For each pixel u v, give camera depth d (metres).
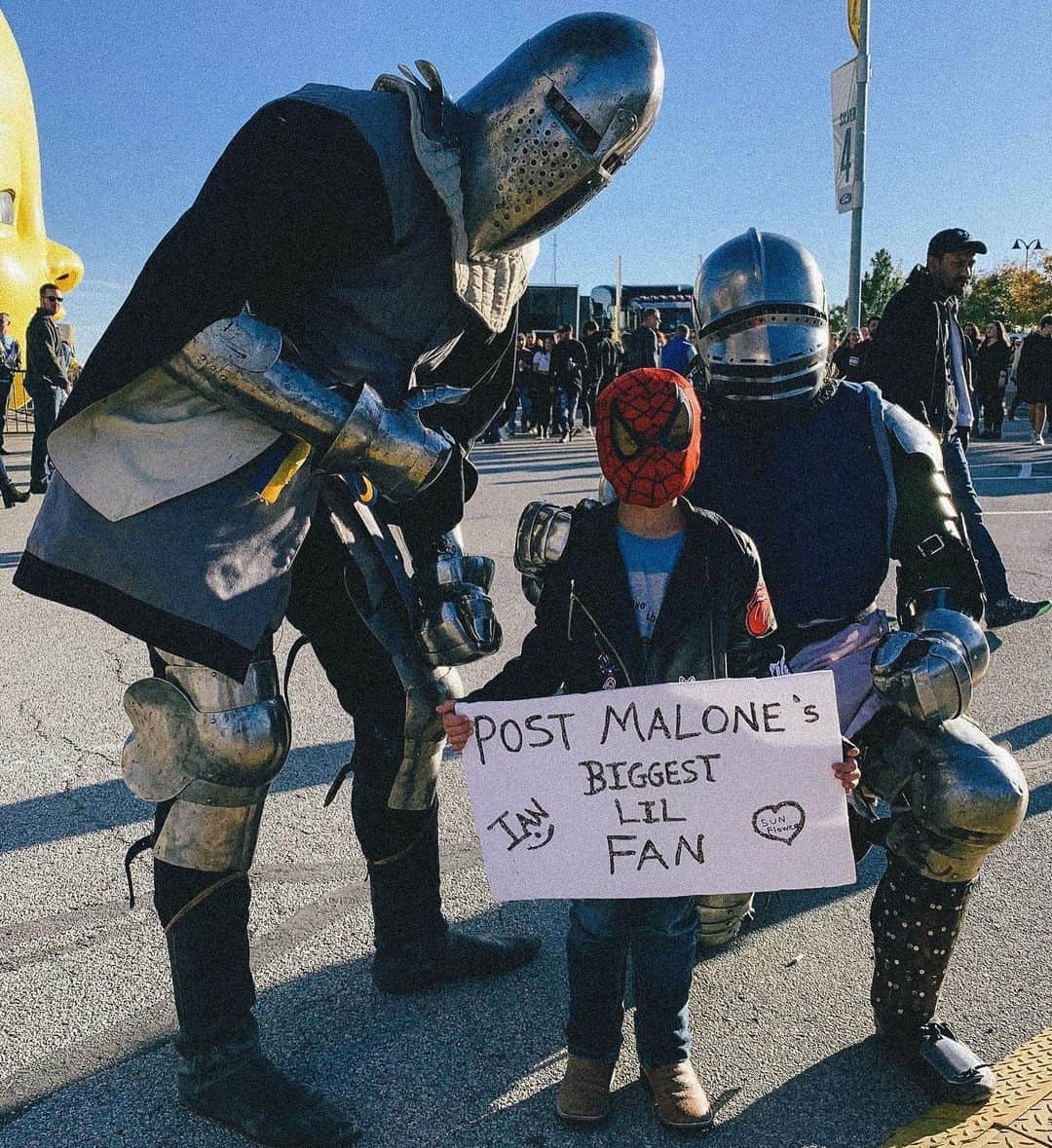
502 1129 1.94
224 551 1.78
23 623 5.48
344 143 1.70
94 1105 1.99
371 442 1.78
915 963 2.00
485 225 1.87
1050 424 19.59
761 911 2.71
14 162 19.66
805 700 1.87
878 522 2.12
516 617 5.55
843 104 12.27
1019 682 4.43
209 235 1.67
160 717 1.86
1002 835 1.88
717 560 1.95
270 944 2.54
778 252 2.14
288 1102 1.88
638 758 1.93
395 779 2.18
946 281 4.97
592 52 1.79
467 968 2.38
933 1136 1.86
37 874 2.85
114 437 1.79
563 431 16.64
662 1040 1.97
